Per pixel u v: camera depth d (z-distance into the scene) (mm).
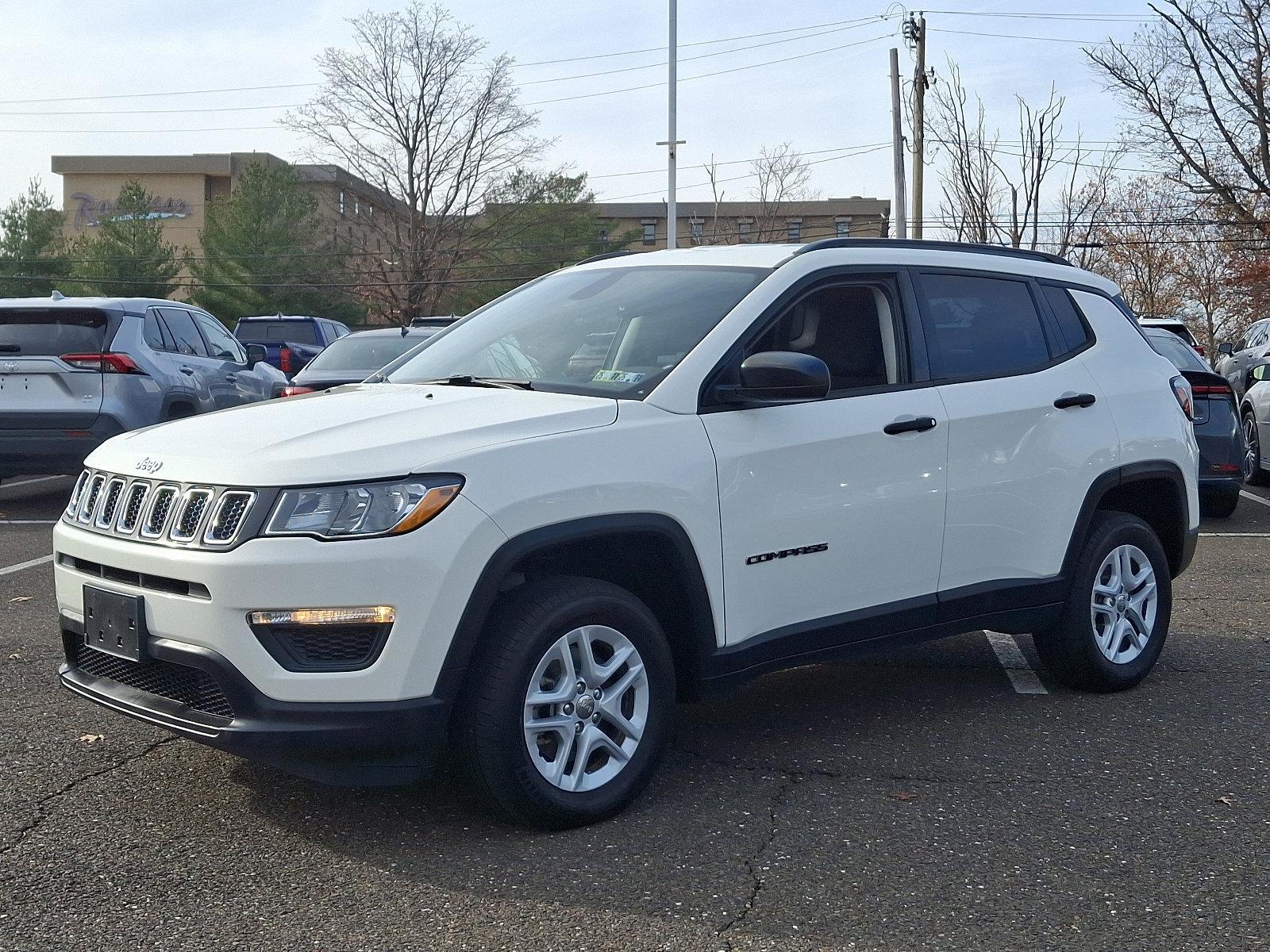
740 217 75062
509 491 3691
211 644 3555
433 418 3904
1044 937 3225
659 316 4551
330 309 55938
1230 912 3363
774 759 4602
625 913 3344
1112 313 5785
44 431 9906
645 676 4023
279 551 3488
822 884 3531
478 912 3350
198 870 3602
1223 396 10570
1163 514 5887
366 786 3619
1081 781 4391
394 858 3682
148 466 3859
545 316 4914
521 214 58438
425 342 5266
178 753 4609
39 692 5395
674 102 31391
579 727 3916
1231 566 8602
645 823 3971
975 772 4477
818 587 4477
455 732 3746
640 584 4297
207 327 12211
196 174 74188
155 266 57125
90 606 3920
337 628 3521
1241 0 37688
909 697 5445
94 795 4188
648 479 3969
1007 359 5191
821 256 4719
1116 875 3604
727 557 4188
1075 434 5293
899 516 4676
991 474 4977
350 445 3668
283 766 3580
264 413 4195
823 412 4488
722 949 3156
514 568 3971
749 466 4242
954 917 3332
